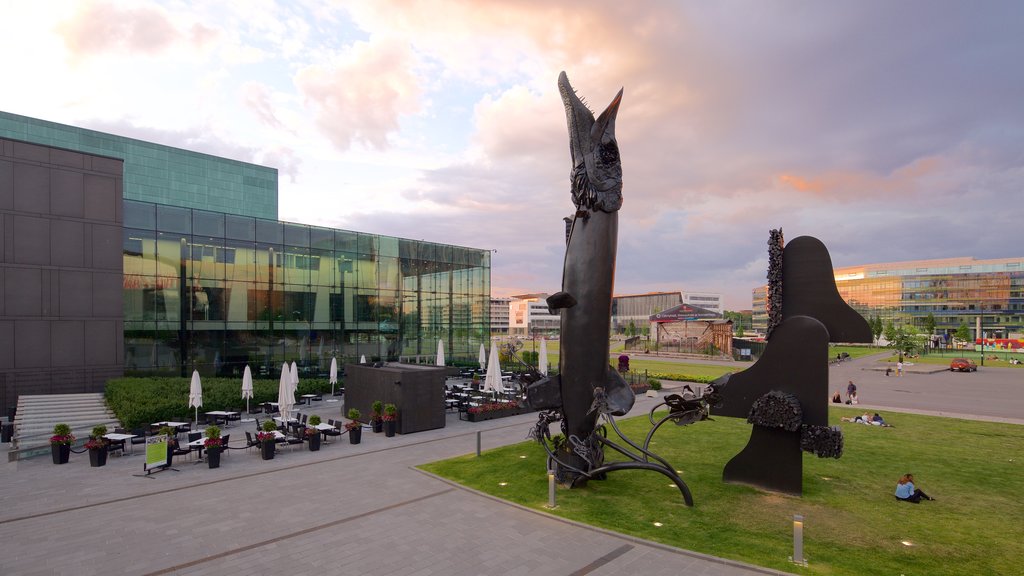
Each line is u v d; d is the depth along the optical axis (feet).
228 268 107.96
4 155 81.61
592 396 45.29
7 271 81.30
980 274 424.87
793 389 44.32
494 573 30.22
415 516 39.50
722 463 55.11
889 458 57.72
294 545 34.22
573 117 46.42
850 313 43.62
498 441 67.10
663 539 34.91
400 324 136.26
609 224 45.93
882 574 30.01
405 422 71.92
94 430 55.77
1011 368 196.54
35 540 35.01
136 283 96.32
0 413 79.92
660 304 499.51
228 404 83.10
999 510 41.06
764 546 33.86
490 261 158.30
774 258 46.21
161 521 38.55
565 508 40.96
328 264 123.44
